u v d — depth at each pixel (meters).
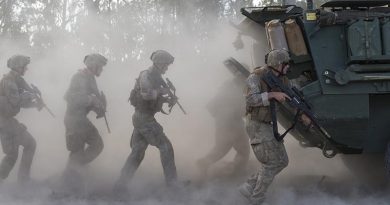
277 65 5.66
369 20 5.91
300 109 5.59
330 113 5.94
